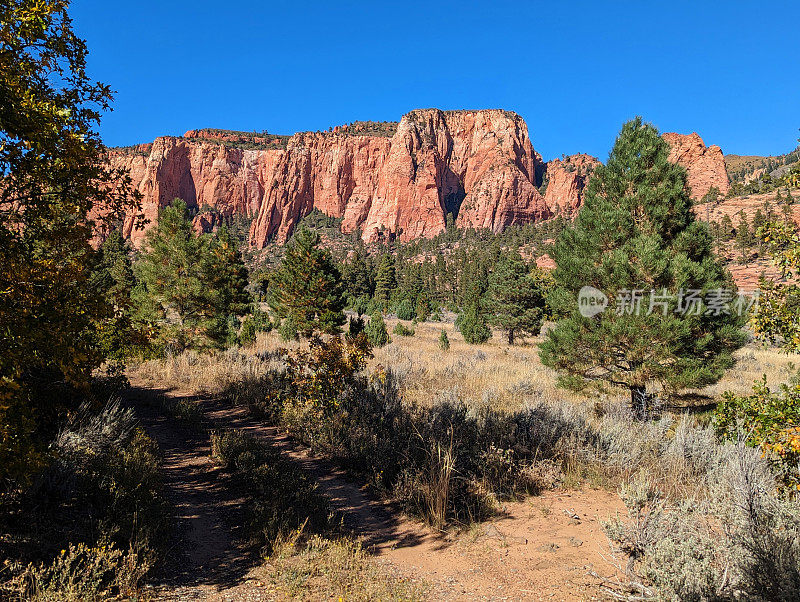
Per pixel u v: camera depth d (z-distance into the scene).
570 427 8.21
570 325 10.80
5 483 4.71
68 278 4.40
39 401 5.52
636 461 7.14
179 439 8.91
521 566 4.35
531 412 8.79
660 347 9.59
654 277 9.85
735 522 3.99
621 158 11.13
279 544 4.68
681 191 10.66
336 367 10.26
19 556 3.88
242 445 7.79
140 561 4.07
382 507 6.12
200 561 4.49
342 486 6.84
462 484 6.34
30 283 4.07
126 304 5.02
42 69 4.25
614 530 4.30
